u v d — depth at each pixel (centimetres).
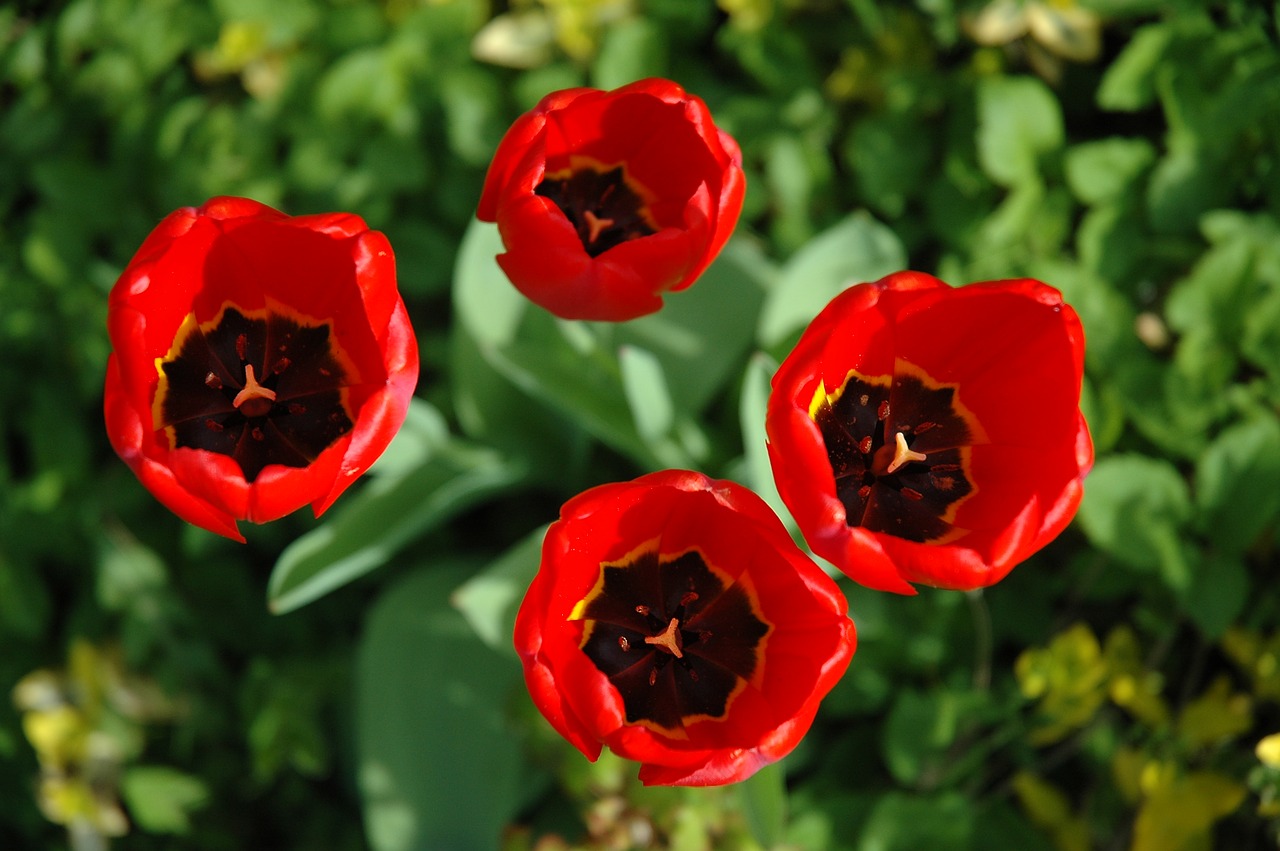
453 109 85
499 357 74
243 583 85
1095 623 81
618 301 63
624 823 75
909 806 77
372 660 80
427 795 78
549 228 62
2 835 87
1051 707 77
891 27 86
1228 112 79
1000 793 79
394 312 61
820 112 86
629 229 67
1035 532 61
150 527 85
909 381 64
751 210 85
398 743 79
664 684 64
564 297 63
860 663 79
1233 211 81
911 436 64
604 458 85
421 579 82
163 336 63
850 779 80
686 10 86
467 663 79
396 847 78
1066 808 78
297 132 86
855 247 76
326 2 89
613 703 60
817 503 60
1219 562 76
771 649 63
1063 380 62
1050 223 82
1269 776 75
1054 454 62
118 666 83
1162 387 78
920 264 86
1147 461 76
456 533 86
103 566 84
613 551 64
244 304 64
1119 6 82
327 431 64
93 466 87
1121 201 81
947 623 79
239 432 64
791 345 73
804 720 61
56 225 85
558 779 80
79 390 85
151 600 83
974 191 83
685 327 80
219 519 61
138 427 61
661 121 65
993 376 63
